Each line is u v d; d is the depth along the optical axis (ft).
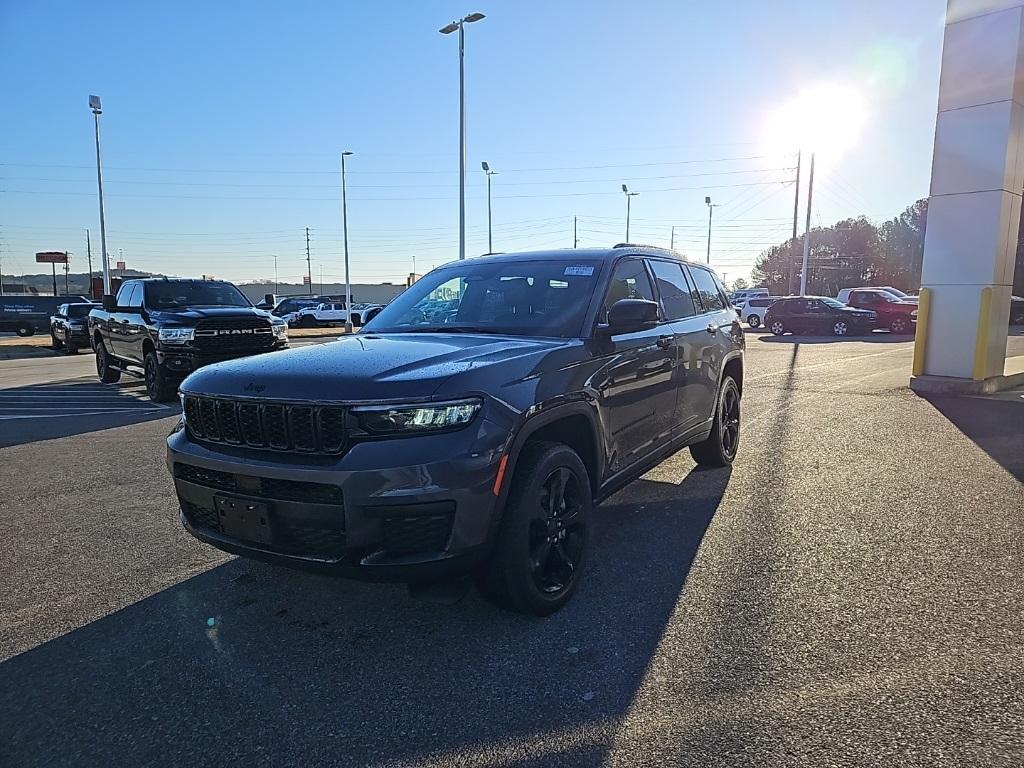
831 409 29.32
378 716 8.59
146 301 38.19
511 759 7.73
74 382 46.24
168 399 36.24
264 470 9.66
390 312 15.44
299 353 11.55
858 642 10.05
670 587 12.05
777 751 7.72
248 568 13.33
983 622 10.59
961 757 7.55
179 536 15.16
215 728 8.42
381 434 9.33
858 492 17.35
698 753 7.73
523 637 10.46
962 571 12.50
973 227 33.17
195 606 11.74
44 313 109.81
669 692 8.92
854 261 252.42
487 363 10.46
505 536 10.27
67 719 8.64
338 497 9.23
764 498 16.98
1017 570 12.51
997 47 31.81
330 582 12.63
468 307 14.37
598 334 12.80
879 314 84.02
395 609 11.51
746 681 9.12
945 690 8.81
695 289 18.84
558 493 11.24
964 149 33.04
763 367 46.60
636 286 15.24
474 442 9.53
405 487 9.12
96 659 10.07
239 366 11.07
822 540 14.11
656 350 14.75
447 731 8.25
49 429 28.19
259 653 10.18
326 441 9.50
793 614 10.95
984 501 16.52
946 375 34.71
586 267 14.25
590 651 10.00
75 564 13.62
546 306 13.56
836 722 8.21
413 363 10.28
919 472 19.16
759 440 23.41
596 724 8.30
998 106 31.94
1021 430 24.73
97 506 17.42
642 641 10.23
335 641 10.50
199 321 35.22
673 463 20.53
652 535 14.56
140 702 8.98
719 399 18.92
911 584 11.98
